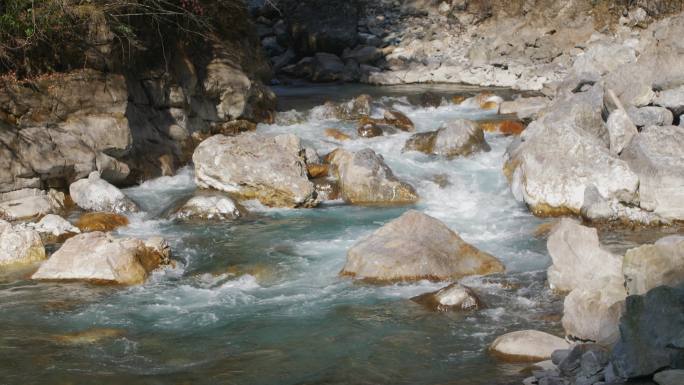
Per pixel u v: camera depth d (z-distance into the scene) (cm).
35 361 766
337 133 1684
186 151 1556
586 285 824
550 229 1151
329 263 1042
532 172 1264
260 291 952
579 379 647
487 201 1331
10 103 1260
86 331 838
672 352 615
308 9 2831
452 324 838
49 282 978
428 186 1387
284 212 1291
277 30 2922
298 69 2692
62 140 1302
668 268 722
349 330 830
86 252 1006
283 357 771
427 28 2817
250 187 1341
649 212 1186
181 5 1596
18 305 907
